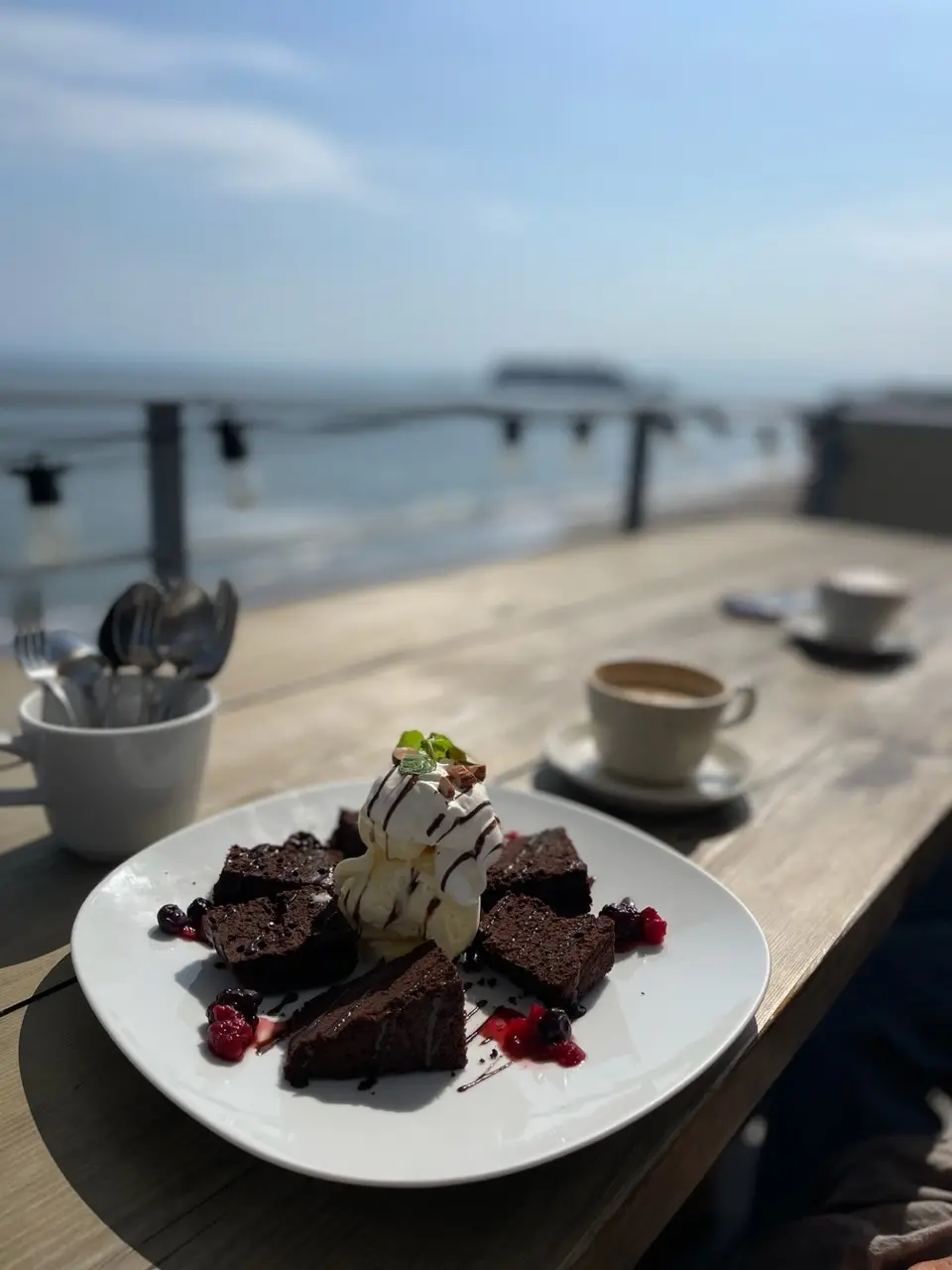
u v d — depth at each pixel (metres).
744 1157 1.48
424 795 0.78
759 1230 1.17
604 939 0.79
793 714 1.60
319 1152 0.57
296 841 0.91
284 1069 0.65
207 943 0.79
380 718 1.44
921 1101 1.22
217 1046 0.66
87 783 0.91
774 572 2.70
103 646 1.03
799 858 1.09
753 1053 0.76
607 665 1.34
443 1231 0.57
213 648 1.08
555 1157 0.58
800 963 0.87
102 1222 0.55
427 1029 0.66
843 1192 1.01
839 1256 0.91
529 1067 0.68
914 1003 1.35
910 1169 1.03
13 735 0.94
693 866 0.94
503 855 0.92
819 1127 1.22
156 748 0.92
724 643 1.98
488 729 1.42
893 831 1.17
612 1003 0.76
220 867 0.91
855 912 0.97
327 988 0.77
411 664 1.72
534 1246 0.56
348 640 1.86
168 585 1.07
